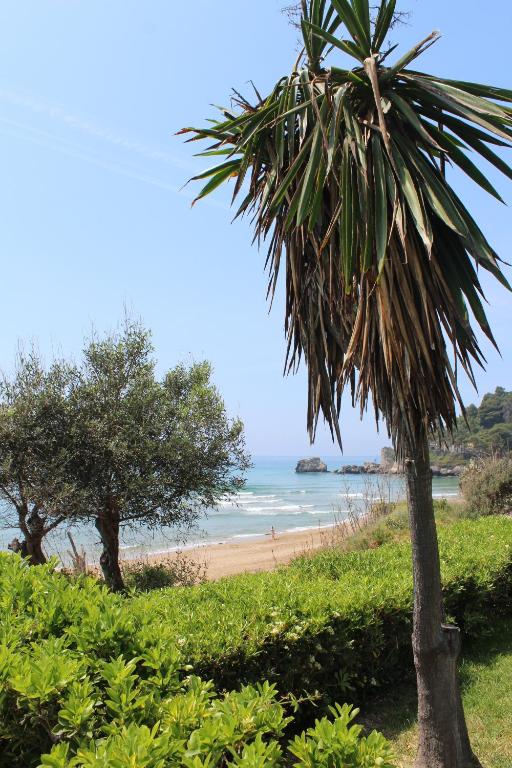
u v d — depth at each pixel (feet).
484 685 17.06
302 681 14.83
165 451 32.35
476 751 13.29
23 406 30.91
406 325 9.50
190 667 10.27
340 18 9.93
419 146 10.36
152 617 10.56
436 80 9.90
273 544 83.25
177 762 5.21
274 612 15.48
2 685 6.47
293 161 10.36
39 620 8.92
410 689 17.81
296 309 11.35
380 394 10.69
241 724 6.00
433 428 10.58
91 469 31.65
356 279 10.03
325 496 204.03
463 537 28.40
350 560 24.71
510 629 22.50
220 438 35.27
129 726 5.66
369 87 9.93
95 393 32.55
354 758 5.64
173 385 36.86
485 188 9.94
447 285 9.86
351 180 9.28
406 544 28.71
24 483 31.22
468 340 10.30
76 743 6.02
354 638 16.67
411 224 9.57
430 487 11.25
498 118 8.96
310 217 9.32
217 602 17.12
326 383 11.33
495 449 61.67
